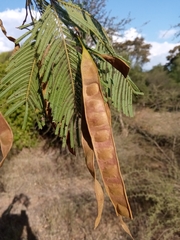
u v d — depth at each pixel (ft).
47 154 16.81
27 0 1.82
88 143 1.65
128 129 14.14
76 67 1.70
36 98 1.79
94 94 1.54
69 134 1.98
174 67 24.63
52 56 1.65
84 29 1.79
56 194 12.95
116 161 1.53
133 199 10.16
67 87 1.72
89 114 1.53
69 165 14.99
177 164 10.61
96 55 1.71
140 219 9.50
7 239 10.37
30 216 11.58
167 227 8.98
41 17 1.69
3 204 12.66
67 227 10.62
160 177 9.61
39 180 14.26
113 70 1.92
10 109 1.73
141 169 10.34
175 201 8.75
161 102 15.33
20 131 16.53
